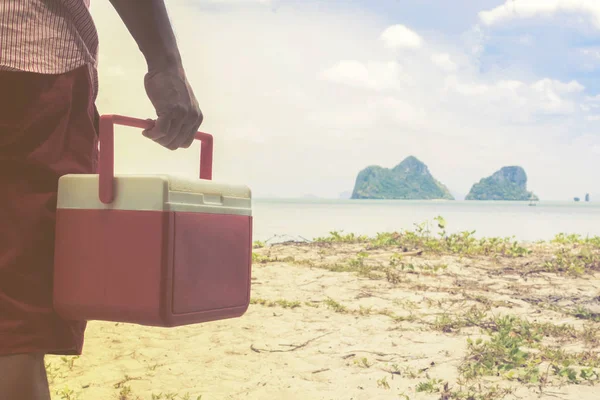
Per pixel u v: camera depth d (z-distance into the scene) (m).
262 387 3.25
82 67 1.25
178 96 1.28
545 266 6.73
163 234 1.09
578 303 5.29
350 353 3.82
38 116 1.16
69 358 3.57
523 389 3.27
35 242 1.15
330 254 7.46
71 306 1.15
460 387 3.29
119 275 1.12
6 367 1.11
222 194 1.21
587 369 3.48
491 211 56.84
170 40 1.29
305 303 5.07
